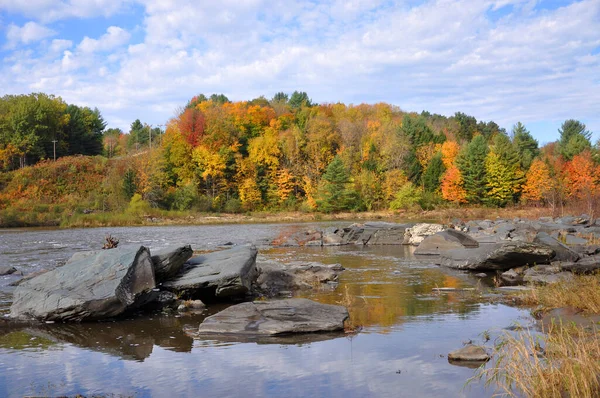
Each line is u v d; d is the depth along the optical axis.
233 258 13.63
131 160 79.12
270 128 93.88
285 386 6.15
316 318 9.26
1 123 86.12
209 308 11.60
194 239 33.34
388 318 9.91
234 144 84.00
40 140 86.12
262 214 69.25
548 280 13.25
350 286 14.20
